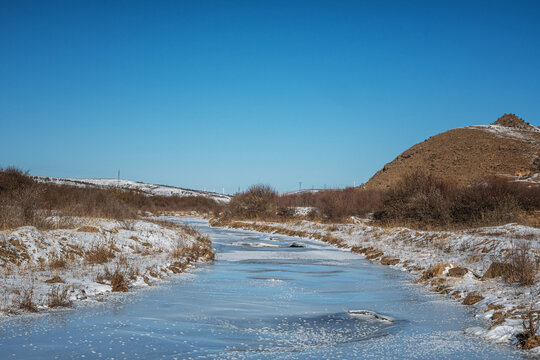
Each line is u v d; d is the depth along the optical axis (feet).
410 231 85.71
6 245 46.32
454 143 308.19
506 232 71.36
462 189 105.50
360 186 294.05
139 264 51.55
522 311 30.58
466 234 73.56
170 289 41.52
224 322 29.89
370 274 54.95
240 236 118.32
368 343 25.58
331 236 104.22
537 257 46.19
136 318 30.04
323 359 22.29
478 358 22.76
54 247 51.03
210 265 61.67
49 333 25.89
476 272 48.26
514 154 273.33
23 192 73.56
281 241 103.55
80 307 32.91
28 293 34.04
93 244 57.31
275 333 27.53
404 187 117.60
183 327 28.19
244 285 45.19
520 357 22.94
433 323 30.58
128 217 86.63
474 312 33.88
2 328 26.58
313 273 55.47
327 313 33.32
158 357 22.11
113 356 22.12
